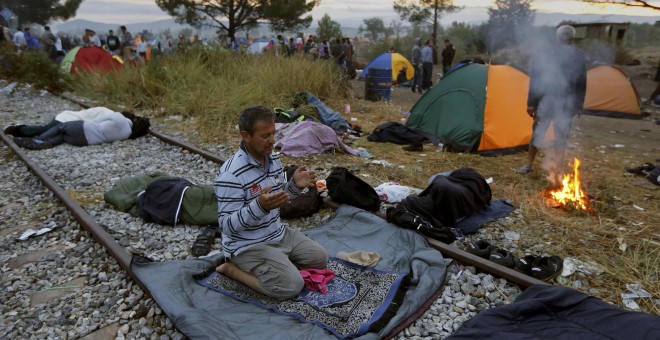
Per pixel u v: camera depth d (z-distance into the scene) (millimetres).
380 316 3127
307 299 3354
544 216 4973
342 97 12789
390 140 8414
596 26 15359
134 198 5238
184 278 3590
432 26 28594
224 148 7969
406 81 18391
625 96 11289
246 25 29344
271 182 3209
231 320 3129
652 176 6250
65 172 6676
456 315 3252
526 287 3479
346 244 4297
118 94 12477
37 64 14539
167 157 7527
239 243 3311
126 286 3717
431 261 3762
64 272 4023
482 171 6695
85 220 4672
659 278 3676
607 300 3434
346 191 4953
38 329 3242
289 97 10820
